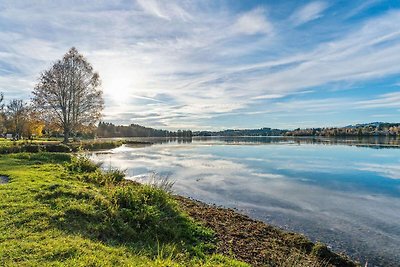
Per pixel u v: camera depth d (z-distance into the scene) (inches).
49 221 304.5
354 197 683.4
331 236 435.2
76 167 698.8
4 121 2431.1
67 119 1728.6
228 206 593.9
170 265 252.8
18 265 215.5
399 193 726.5
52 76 1696.6
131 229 331.9
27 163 736.3
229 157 1652.3
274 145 2974.9
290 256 343.6
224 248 346.3
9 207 334.0
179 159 1523.1
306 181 887.7
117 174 616.4
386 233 448.8
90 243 270.8
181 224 386.6
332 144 3041.3
